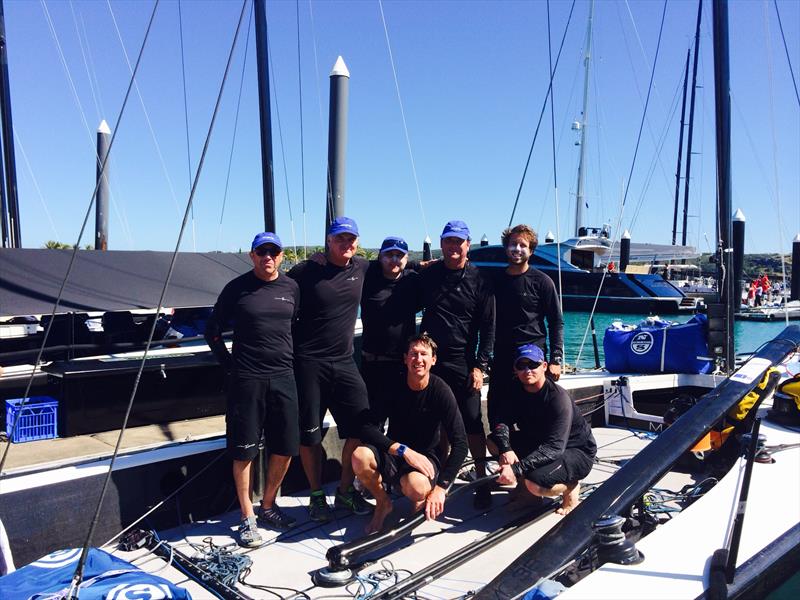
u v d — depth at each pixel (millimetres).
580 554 2285
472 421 3760
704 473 4094
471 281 3635
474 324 3697
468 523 3516
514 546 3160
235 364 3193
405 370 3326
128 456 3213
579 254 28562
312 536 3289
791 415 3988
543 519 3471
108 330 4977
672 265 37906
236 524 3389
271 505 3426
